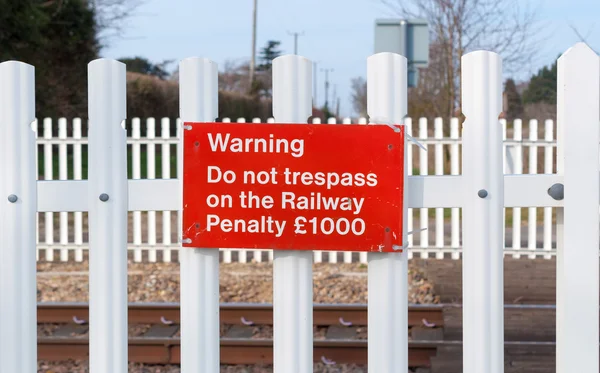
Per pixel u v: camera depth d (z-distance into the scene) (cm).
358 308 723
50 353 655
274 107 323
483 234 320
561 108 320
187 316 334
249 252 1152
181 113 328
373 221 313
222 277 954
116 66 334
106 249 337
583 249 317
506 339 674
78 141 1051
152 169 1049
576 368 321
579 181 316
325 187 315
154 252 1056
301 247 317
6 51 2061
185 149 321
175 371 637
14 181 340
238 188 320
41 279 948
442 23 2398
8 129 339
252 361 644
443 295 821
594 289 318
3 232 341
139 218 1052
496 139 318
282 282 329
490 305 321
